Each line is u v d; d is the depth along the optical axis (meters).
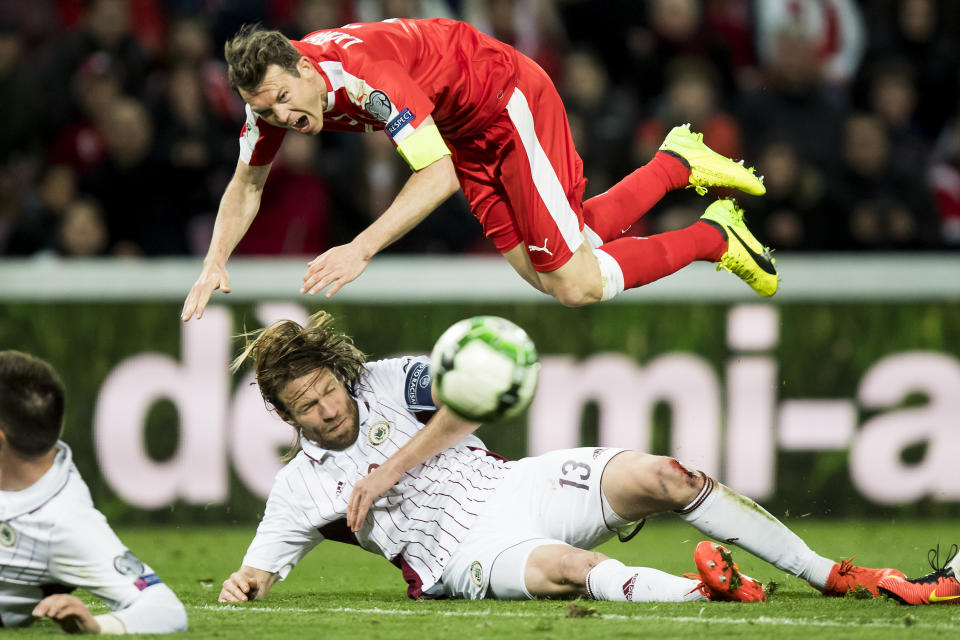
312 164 26.97
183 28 28.02
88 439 24.30
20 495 9.95
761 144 27.53
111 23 29.08
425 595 13.11
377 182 26.83
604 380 24.50
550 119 14.62
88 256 26.50
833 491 24.55
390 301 24.66
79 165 28.48
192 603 13.23
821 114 28.42
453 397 10.72
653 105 30.48
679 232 15.50
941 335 24.62
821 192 27.20
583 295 14.62
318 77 12.74
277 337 12.92
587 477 12.82
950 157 31.19
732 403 24.56
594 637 10.27
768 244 26.91
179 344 24.30
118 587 10.15
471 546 12.91
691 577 13.58
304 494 13.31
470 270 24.69
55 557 10.04
